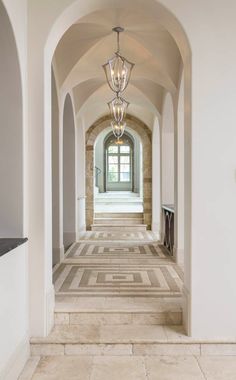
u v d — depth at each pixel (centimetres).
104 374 271
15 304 272
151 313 336
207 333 307
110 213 1030
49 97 323
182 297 342
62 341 303
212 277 307
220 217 306
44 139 305
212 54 304
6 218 290
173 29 327
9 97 288
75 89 693
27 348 295
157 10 316
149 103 738
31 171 305
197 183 305
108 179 1720
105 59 515
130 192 1683
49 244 324
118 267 509
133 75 551
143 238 806
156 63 518
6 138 289
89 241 755
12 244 255
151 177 988
